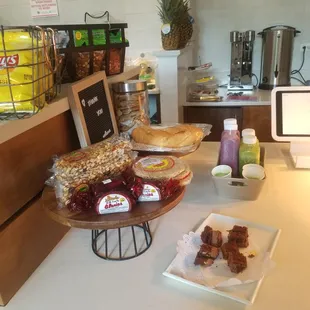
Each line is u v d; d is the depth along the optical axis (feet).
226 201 3.10
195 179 3.54
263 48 8.26
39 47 2.14
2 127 2.02
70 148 2.95
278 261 2.30
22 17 8.30
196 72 9.05
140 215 2.17
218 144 4.52
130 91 3.65
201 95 7.94
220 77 9.04
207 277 2.15
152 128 3.58
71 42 3.09
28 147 2.34
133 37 7.93
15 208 2.22
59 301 2.07
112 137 2.92
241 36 8.17
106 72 3.77
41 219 2.44
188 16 7.19
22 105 2.14
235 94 8.00
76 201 2.21
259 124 7.45
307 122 3.60
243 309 1.94
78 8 7.99
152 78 7.57
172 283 2.15
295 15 8.30
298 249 2.41
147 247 2.50
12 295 2.14
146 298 2.05
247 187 3.01
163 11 6.94
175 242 2.55
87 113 2.96
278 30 7.82
